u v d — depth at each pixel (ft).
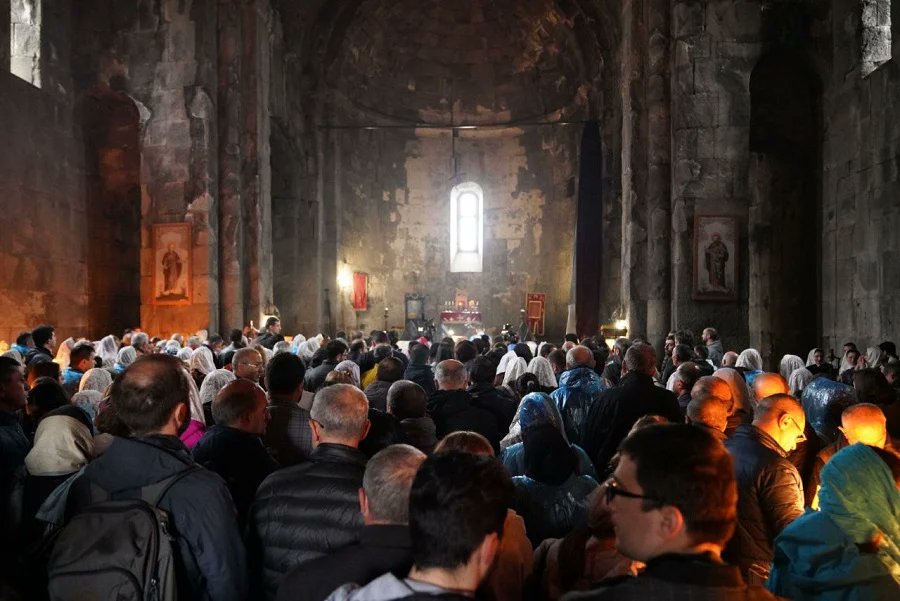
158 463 10.46
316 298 85.66
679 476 6.88
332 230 89.81
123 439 10.64
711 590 6.68
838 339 60.08
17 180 56.85
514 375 30.45
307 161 86.07
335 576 8.75
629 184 67.87
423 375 29.45
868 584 10.03
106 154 69.10
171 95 65.62
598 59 85.05
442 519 7.00
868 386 17.62
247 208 68.23
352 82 96.22
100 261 68.54
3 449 15.60
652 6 64.39
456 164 108.37
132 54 66.03
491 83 105.91
